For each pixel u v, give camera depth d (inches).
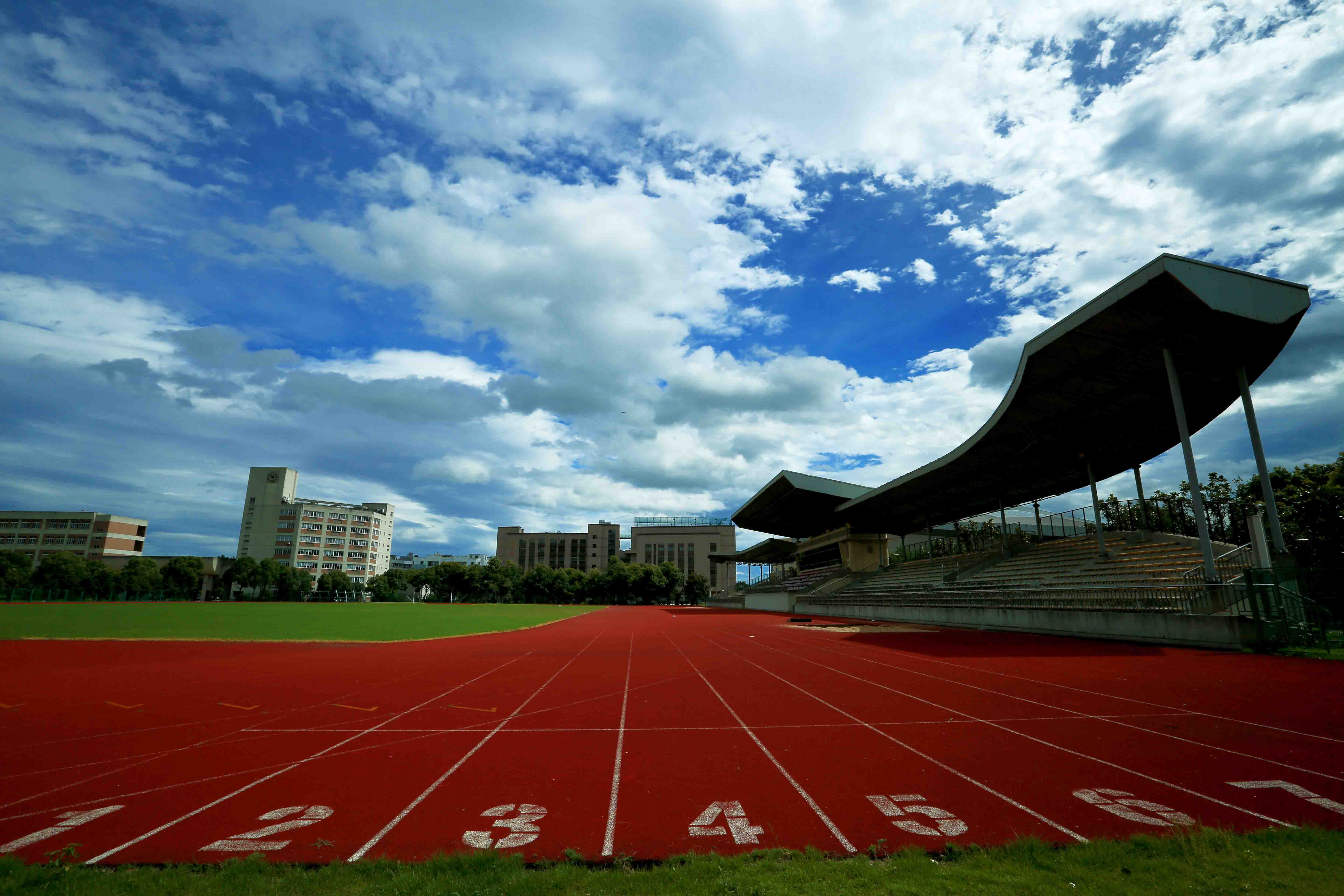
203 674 638.5
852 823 231.8
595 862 200.8
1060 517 1729.8
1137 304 751.1
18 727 401.4
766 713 434.9
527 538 6717.5
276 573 4281.5
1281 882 174.6
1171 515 1525.6
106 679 599.2
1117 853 193.5
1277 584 687.1
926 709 442.0
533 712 444.8
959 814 238.8
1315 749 312.0
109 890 180.5
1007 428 1165.7
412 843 217.0
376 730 389.1
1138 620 794.2
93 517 4849.9
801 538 3309.5
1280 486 1116.5
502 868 191.3
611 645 991.6
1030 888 174.4
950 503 1868.8
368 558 5910.4
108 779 290.7
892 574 2151.8
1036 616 974.4
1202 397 991.6
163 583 3873.0
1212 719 379.6
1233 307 672.4
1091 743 336.8
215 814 246.4
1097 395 1012.5
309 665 717.3
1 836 225.0
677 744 350.3
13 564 3289.9
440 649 927.0
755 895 173.2
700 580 4977.9
